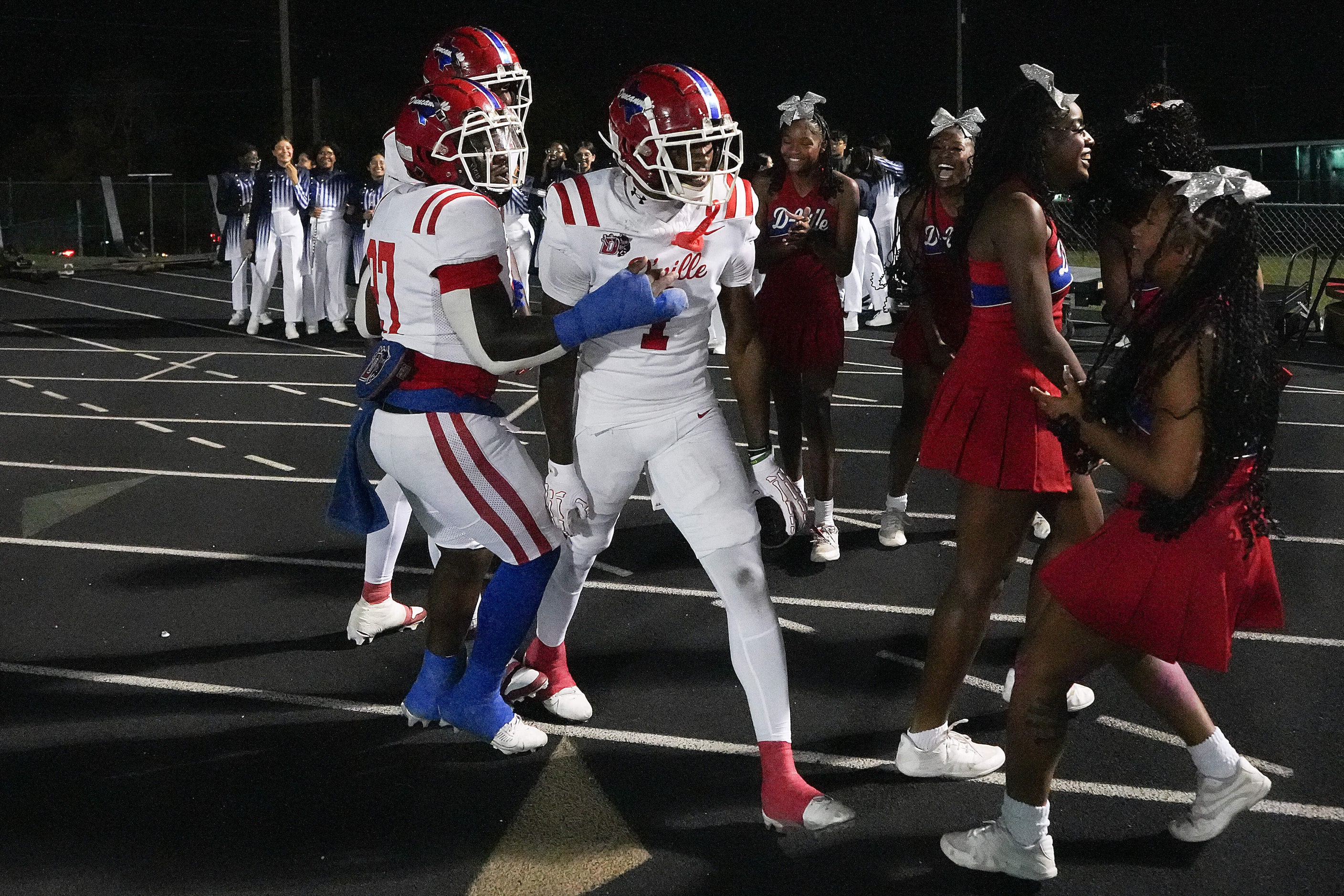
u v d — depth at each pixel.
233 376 10.52
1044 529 5.94
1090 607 3.01
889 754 3.96
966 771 3.76
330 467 7.47
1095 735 4.05
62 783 3.78
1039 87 3.54
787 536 3.63
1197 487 2.87
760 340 3.65
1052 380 3.48
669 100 3.20
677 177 3.25
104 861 3.37
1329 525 6.25
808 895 3.23
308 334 12.97
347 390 9.89
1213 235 2.83
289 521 6.39
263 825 3.56
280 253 12.70
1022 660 3.18
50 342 12.55
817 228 5.49
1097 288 12.51
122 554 5.90
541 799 3.70
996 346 3.61
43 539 6.13
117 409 9.16
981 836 3.28
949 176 4.88
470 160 3.51
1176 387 2.84
